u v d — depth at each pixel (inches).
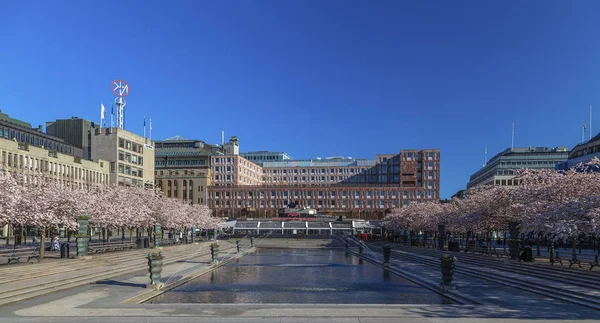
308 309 923.4
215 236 5177.2
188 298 1170.0
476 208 2556.6
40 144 4913.9
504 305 991.6
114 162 5580.7
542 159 7647.6
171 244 3437.5
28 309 927.7
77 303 1001.5
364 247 3816.4
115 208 2647.6
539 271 1486.2
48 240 3526.1
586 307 967.6
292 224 6348.4
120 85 6195.9
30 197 1839.3
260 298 1181.7
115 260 1897.1
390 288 1392.7
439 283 1395.2
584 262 1660.9
